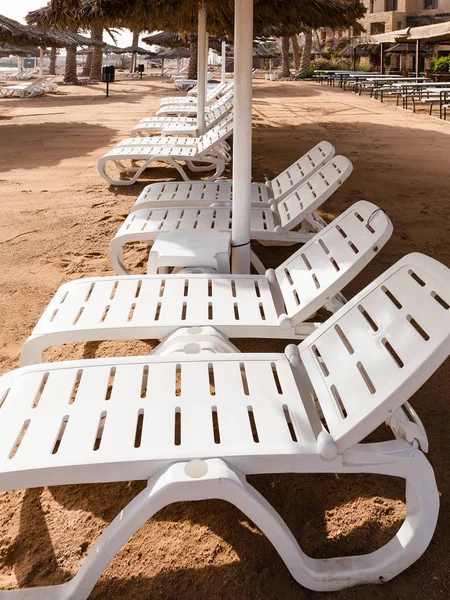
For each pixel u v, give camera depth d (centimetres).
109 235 520
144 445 166
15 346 321
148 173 799
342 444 165
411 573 181
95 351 318
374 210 271
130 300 269
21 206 616
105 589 177
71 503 213
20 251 476
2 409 185
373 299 211
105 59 7112
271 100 1953
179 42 1942
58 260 457
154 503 150
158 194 477
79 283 289
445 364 303
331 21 570
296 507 210
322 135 1112
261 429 176
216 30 765
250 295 279
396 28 3862
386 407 162
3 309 368
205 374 206
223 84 1403
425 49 3095
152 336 246
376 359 185
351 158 856
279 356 221
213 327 248
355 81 2362
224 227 383
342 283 252
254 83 3059
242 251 359
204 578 180
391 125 1269
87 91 2575
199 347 231
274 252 469
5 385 200
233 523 202
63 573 183
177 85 2547
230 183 512
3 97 2383
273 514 160
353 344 201
